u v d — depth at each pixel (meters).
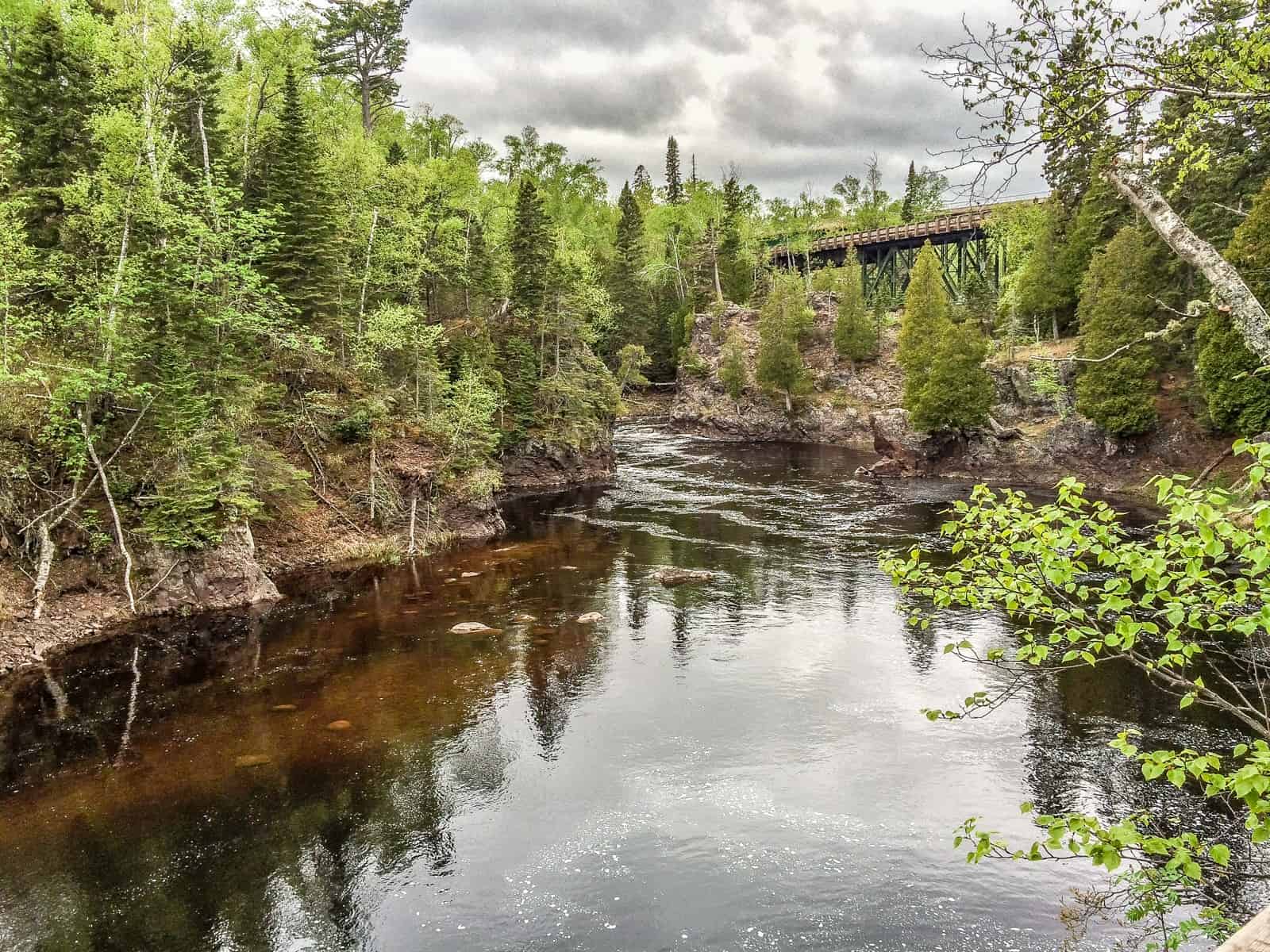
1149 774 5.68
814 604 29.20
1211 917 7.54
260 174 43.19
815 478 60.12
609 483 59.38
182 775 17.12
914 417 57.94
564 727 19.59
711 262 109.88
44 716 19.92
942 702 20.61
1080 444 51.72
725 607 29.02
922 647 24.62
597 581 32.81
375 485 38.66
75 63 30.97
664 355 114.31
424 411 45.25
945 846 14.56
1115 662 22.61
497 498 52.84
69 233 29.27
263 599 29.72
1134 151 7.62
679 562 35.72
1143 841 5.58
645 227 118.88
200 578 28.42
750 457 73.19
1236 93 6.29
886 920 12.67
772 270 107.38
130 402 28.92
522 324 61.06
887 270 111.12
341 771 17.39
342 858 14.37
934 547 36.91
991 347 65.38
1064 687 21.16
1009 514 6.69
